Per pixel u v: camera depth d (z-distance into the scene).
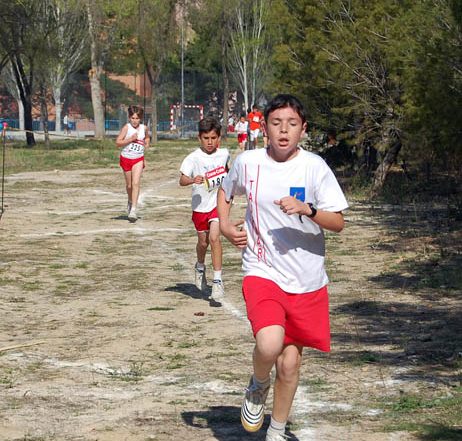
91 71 58.59
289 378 5.69
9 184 27.36
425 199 21.31
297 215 5.55
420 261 13.55
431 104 16.77
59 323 10.00
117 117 77.00
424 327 9.46
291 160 5.60
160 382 7.65
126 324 9.93
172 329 9.67
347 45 21.58
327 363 8.12
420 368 7.86
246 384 7.55
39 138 59.97
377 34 21.08
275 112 5.52
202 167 11.04
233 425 6.44
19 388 7.46
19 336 9.40
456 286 11.48
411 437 6.02
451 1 16.44
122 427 6.39
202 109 72.12
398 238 15.95
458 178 23.23
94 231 17.52
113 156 39.94
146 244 15.95
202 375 7.85
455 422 6.29
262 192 5.61
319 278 5.64
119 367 8.14
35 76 49.62
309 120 23.78
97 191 25.59
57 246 15.60
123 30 57.22
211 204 11.07
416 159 21.44
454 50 16.47
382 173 22.81
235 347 8.86
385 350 8.55
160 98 76.69
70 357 8.51
